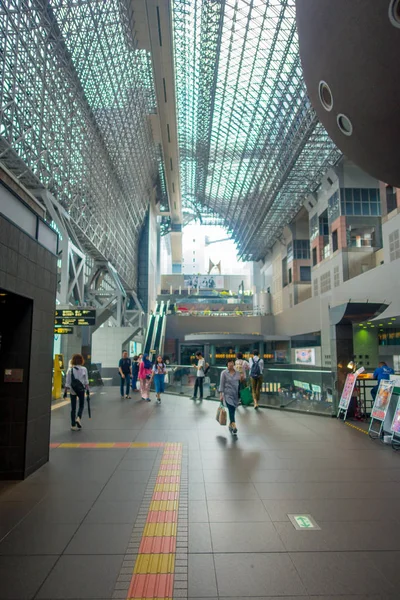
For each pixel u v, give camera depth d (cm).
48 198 2484
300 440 799
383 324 3167
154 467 621
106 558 350
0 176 565
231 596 296
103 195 3769
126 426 959
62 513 446
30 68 2086
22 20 1877
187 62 3553
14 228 541
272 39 2761
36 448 611
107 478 568
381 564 340
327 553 359
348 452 707
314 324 4375
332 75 656
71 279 2831
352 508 461
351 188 3788
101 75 2877
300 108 3000
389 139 646
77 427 918
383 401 825
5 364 583
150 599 292
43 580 315
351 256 3700
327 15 605
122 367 1593
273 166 3909
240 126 4009
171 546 372
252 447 744
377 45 554
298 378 1234
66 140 2592
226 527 412
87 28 2403
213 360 4400
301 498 491
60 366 1672
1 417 575
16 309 594
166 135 4562
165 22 2864
